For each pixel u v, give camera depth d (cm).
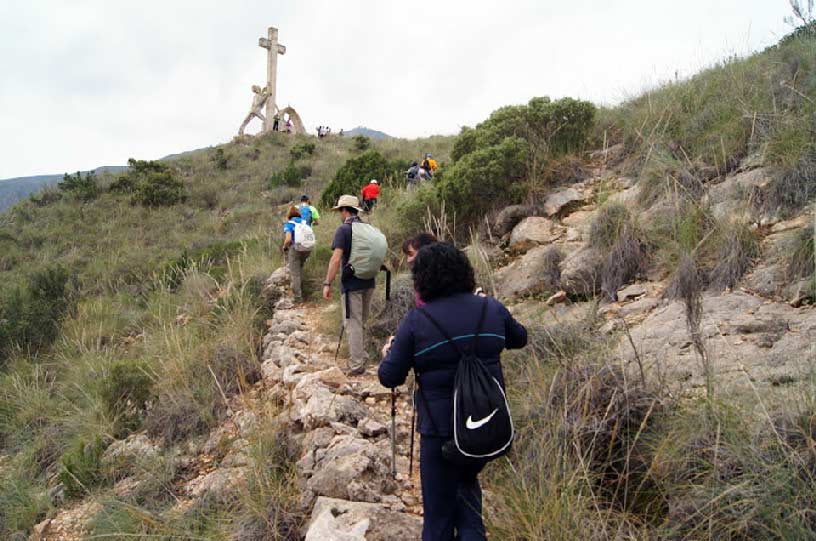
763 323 442
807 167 579
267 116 3566
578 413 357
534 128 999
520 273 709
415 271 304
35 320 1090
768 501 268
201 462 528
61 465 601
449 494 287
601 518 298
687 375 403
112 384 703
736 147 715
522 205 862
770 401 331
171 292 1202
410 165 1805
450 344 282
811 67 761
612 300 590
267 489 408
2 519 547
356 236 589
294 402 529
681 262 544
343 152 2991
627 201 721
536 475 331
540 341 483
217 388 632
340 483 387
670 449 324
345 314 602
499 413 268
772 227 563
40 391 835
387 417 506
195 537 392
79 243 1981
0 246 1933
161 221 2170
